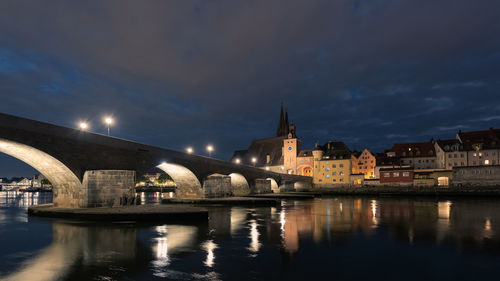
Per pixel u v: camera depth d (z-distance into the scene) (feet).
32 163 114.32
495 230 80.28
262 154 497.46
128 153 130.31
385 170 334.44
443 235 73.41
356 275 44.19
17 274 44.65
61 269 46.91
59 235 73.05
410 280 42.19
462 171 286.66
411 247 60.85
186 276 43.39
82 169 110.42
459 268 47.26
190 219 98.32
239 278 42.55
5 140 89.71
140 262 50.29
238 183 251.60
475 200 211.20
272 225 89.40
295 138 450.30
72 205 114.01
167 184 644.27
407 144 405.39
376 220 100.63
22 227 84.58
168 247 60.80
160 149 149.48
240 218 106.22
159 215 95.09
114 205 112.37
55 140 102.12
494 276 43.65
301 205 168.76
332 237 71.00
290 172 444.96
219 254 55.31
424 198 241.35
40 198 309.83
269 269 46.62
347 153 399.65
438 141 372.79
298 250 58.39
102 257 53.57
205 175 187.32
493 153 331.16
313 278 42.80
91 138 114.52
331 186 394.11
